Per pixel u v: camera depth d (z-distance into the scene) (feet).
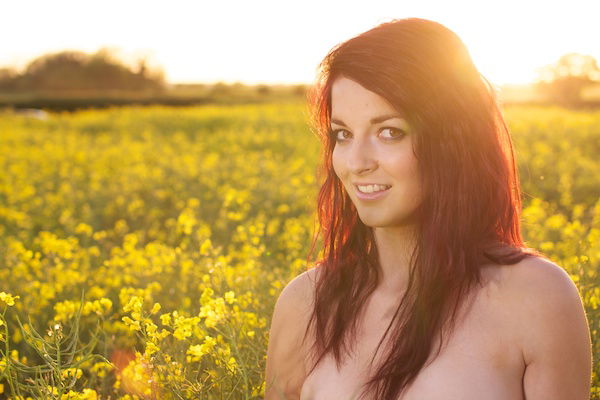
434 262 4.66
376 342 5.05
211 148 56.13
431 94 4.62
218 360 6.70
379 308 5.15
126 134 68.44
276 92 173.17
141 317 6.59
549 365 4.36
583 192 32.04
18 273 13.21
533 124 59.47
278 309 5.76
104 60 221.87
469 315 4.56
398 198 4.80
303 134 61.77
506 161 4.94
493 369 4.43
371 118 4.73
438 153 4.68
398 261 5.16
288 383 5.72
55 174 38.34
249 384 7.06
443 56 4.69
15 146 55.72
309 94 5.57
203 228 14.39
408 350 4.65
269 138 58.08
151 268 13.71
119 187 31.78
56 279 13.05
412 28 4.71
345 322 5.25
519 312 4.42
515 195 5.15
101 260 16.03
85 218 25.05
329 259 5.49
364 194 4.91
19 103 151.12
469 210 4.70
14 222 24.94
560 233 17.93
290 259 13.89
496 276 4.57
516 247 4.79
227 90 175.52
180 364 6.59
